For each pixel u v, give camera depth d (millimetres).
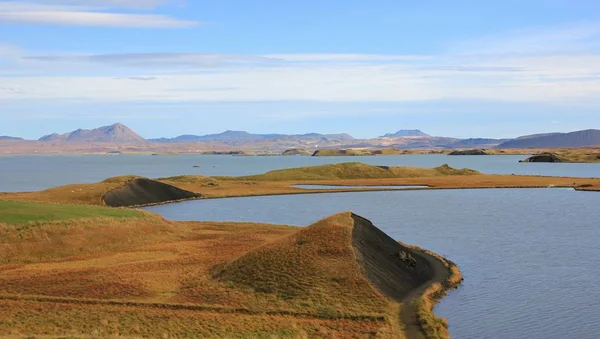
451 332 39469
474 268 59688
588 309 44688
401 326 39344
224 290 46562
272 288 46469
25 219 64812
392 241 63719
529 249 70625
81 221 68062
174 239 73875
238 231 83062
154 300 43312
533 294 49281
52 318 37500
